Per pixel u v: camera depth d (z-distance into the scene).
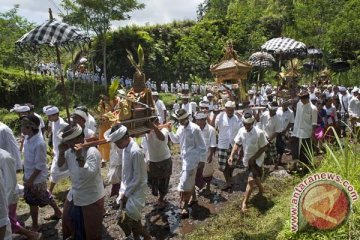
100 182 4.39
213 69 11.64
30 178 5.14
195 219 5.95
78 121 5.69
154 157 6.06
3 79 23.08
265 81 26.67
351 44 30.25
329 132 9.60
